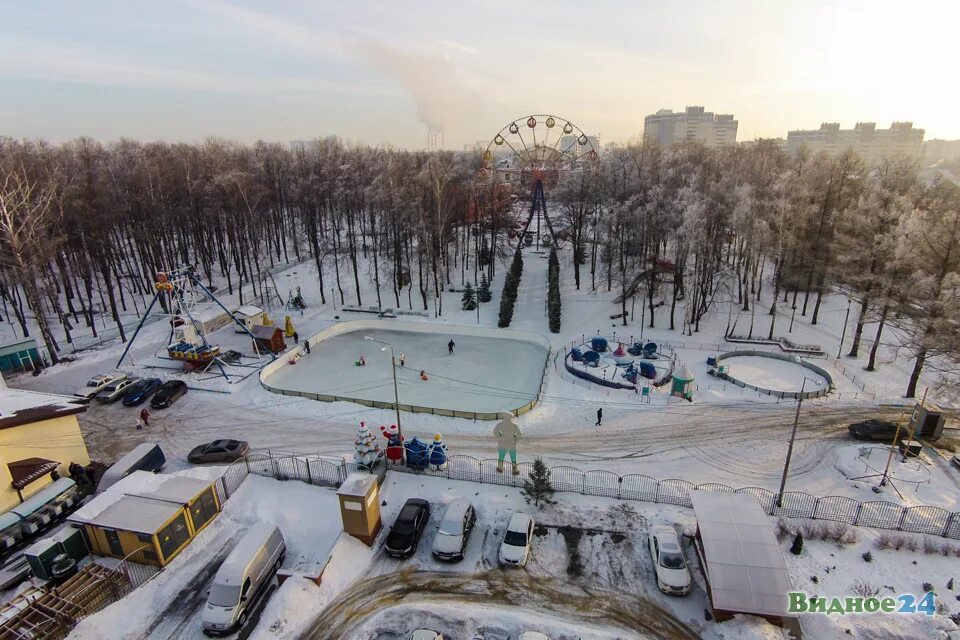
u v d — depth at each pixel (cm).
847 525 2431
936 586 2133
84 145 7438
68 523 2370
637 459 3102
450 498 2714
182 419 3631
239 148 11606
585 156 8231
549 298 5762
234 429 3500
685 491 2750
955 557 2288
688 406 3759
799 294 6050
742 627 1938
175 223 6900
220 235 7088
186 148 9838
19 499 2594
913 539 2341
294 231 8038
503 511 2606
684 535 2425
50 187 4978
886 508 2577
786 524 2439
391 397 3994
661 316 5606
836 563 2253
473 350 5016
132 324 5584
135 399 3800
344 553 2320
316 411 3700
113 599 2098
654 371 4200
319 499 2714
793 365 4497
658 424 3516
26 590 2058
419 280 6562
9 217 4241
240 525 2561
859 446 3139
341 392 4094
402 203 6147
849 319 5391
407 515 2469
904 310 3912
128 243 6769
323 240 7794
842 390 3978
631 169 5844
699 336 5128
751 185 5256
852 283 4616
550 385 4116
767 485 2841
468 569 2283
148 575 2239
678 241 4834
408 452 2967
